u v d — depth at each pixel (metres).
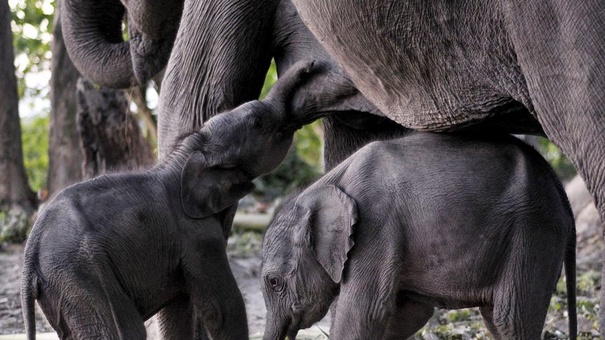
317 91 7.82
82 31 10.39
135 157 17.41
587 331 9.93
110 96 17.20
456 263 6.36
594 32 5.45
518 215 6.29
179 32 8.55
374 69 6.68
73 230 6.83
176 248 7.22
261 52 8.45
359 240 6.50
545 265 6.36
